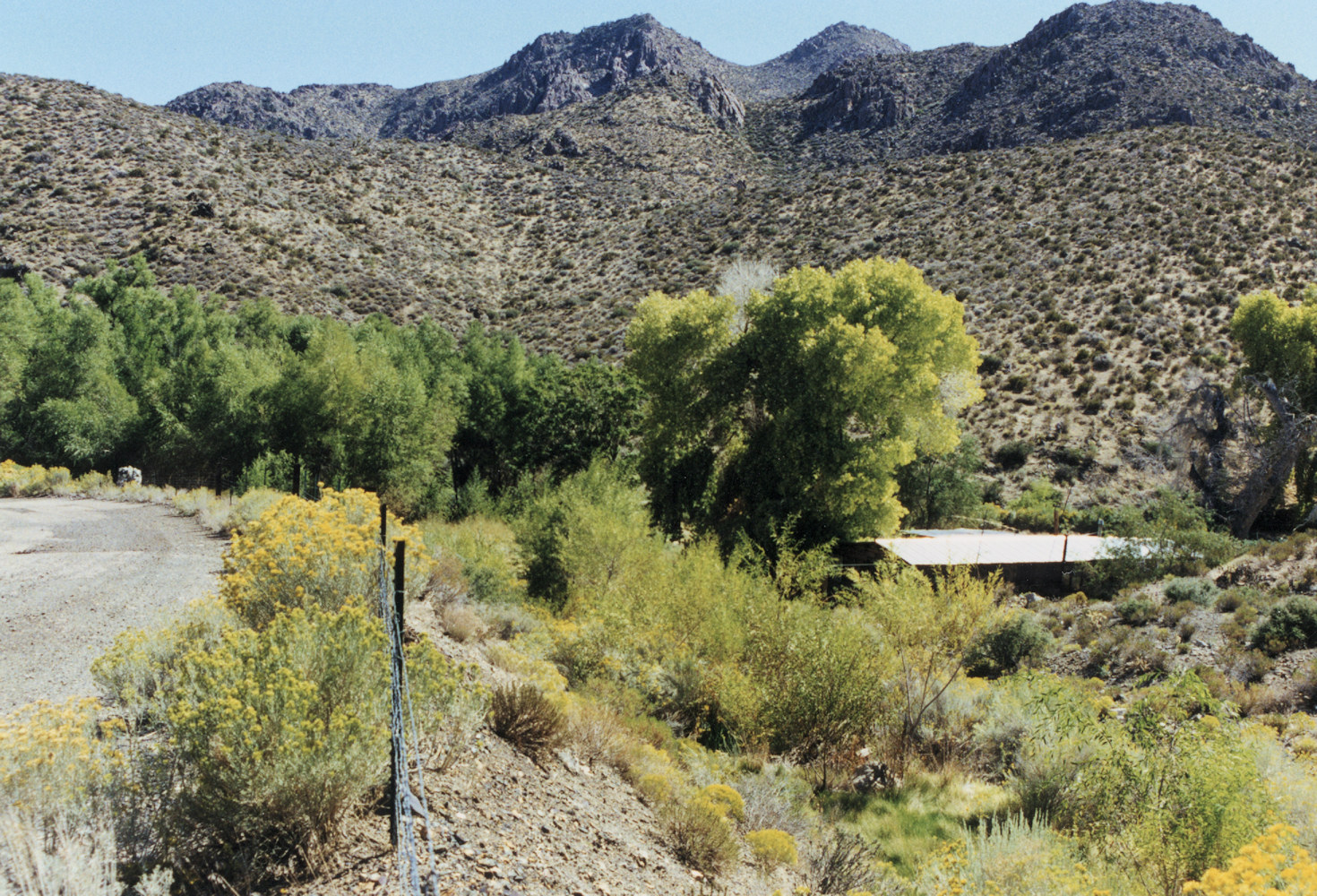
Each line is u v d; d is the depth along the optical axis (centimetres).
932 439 2986
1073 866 541
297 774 367
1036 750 917
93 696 570
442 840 435
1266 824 605
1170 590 1864
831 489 2614
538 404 3975
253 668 412
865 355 2631
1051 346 5006
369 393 3303
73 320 3800
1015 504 3969
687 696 1154
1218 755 636
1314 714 1175
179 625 594
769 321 2936
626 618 1228
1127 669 1480
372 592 661
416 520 2902
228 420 3406
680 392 3080
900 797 940
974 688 1301
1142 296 5131
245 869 362
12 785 333
